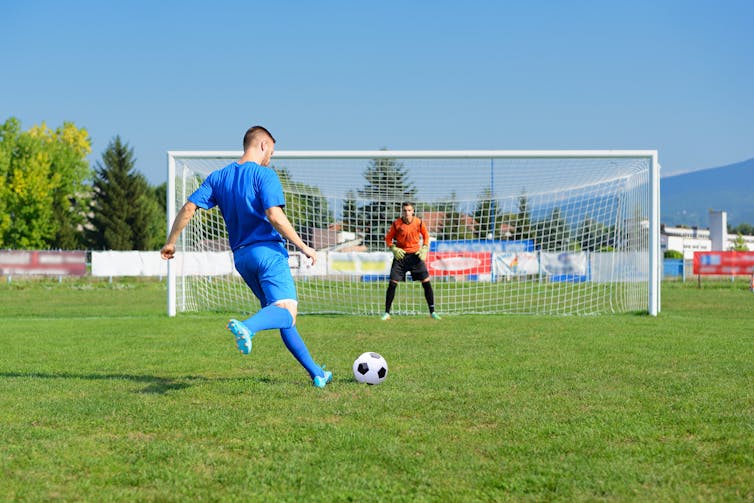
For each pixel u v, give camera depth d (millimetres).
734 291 22562
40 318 12305
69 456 3293
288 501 2703
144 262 30250
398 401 4539
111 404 4445
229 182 4906
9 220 47906
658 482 2916
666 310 14133
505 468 3105
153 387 5125
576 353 7004
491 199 15289
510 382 5277
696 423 3902
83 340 8469
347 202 15438
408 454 3318
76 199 61156
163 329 9938
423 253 11602
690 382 5254
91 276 29734
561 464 3148
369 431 3754
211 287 14648
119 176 58062
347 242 15594
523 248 15602
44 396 4770
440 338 8492
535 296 16797
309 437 3645
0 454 3309
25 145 52312
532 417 4066
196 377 5656
